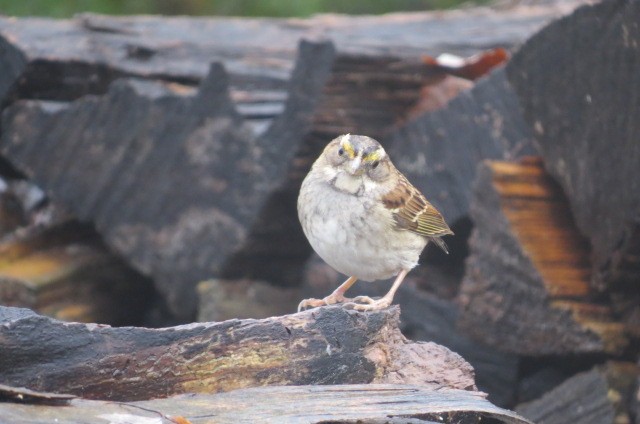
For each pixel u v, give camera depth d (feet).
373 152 27.76
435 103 38.50
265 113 37.81
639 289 29.91
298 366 21.17
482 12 46.06
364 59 38.09
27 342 18.62
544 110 30.09
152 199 38.55
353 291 37.60
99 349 19.21
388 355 22.56
